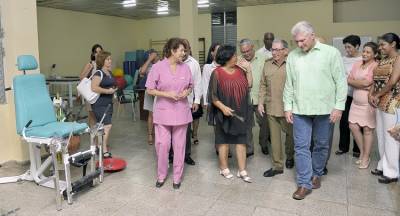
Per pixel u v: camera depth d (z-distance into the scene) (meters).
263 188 3.28
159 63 3.23
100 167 3.46
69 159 2.97
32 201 3.05
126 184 3.43
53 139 2.89
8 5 3.93
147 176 3.66
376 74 3.33
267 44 4.34
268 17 10.45
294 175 3.61
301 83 2.93
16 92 3.24
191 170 3.82
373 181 3.42
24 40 4.06
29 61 3.35
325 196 3.07
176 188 3.30
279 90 3.44
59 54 11.01
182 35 7.61
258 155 4.38
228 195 3.13
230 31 12.30
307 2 9.91
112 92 4.16
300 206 2.89
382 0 9.72
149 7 10.88
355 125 3.79
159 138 3.29
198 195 3.14
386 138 3.26
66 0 9.38
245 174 3.48
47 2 9.67
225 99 3.29
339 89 2.91
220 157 3.56
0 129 4.03
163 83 3.17
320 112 2.94
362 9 9.98
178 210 2.85
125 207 2.92
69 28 11.28
